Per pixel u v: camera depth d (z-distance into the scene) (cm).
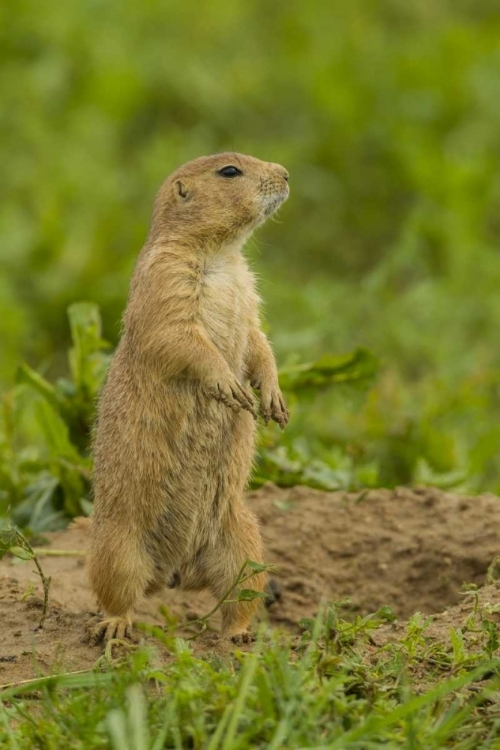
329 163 2689
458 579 1248
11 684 939
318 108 2767
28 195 2519
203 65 2928
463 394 1781
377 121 2714
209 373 1052
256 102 2858
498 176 2589
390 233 2569
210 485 1100
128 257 2255
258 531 1120
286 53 3092
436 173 2508
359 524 1334
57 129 2672
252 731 768
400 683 873
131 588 1065
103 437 1084
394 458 1598
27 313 2169
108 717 775
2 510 1395
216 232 1138
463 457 1652
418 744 771
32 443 1689
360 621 945
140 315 1081
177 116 2798
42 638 1040
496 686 819
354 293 2212
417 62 2853
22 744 812
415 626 947
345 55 2938
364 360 1444
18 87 2758
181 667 851
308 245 2533
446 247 2378
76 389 1459
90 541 1084
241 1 3309
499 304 2147
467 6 3484
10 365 2019
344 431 1670
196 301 1098
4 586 1137
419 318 2119
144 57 2867
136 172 2584
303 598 1255
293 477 1448
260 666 845
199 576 1123
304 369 1451
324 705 802
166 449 1073
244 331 1130
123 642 1010
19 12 2970
